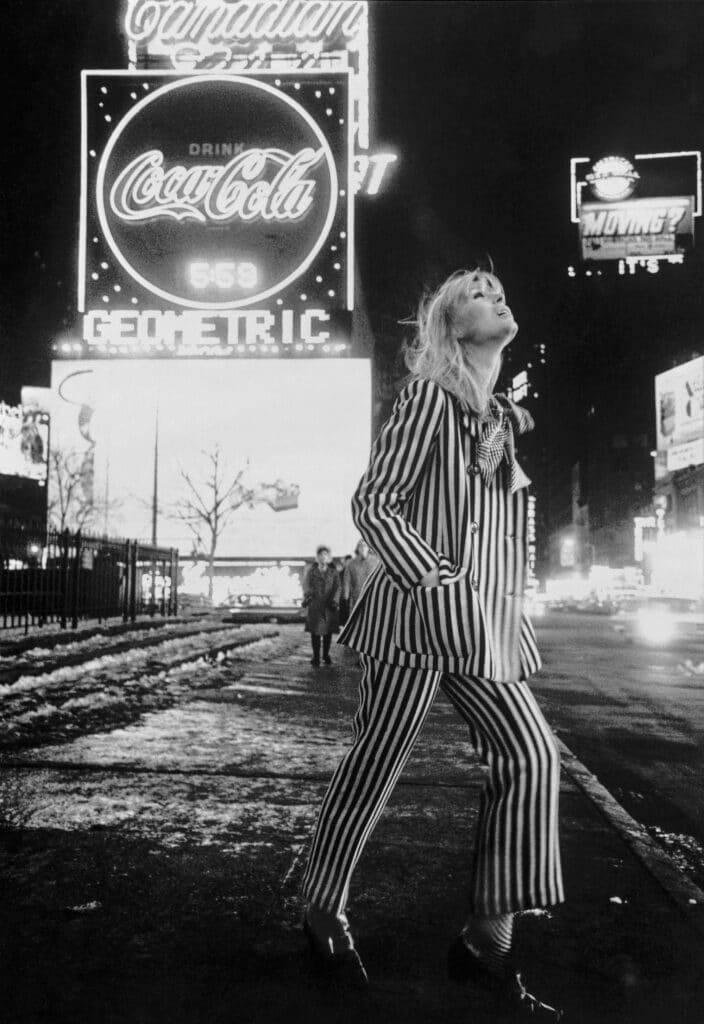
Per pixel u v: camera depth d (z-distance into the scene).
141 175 40.28
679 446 69.38
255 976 2.58
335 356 44.41
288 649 16.98
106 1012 2.36
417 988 2.52
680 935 2.98
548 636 23.55
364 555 14.55
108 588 19.33
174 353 44.81
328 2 40.94
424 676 2.45
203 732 6.89
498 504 2.49
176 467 44.59
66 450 44.66
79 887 3.31
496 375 2.68
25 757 5.74
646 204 106.50
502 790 2.41
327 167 40.00
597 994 2.54
